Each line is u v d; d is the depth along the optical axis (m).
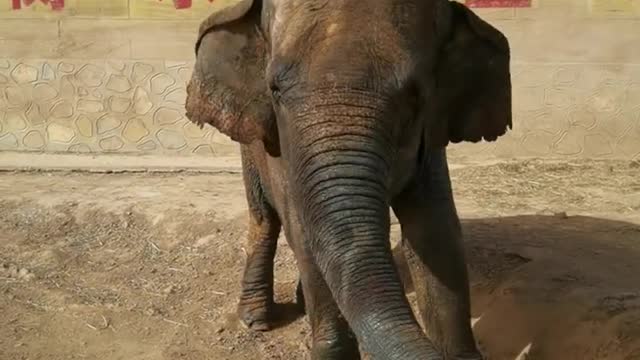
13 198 7.47
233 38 3.90
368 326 2.72
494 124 3.95
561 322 4.70
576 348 4.51
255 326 5.54
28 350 5.34
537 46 9.16
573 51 9.15
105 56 9.53
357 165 2.91
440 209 4.12
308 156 2.96
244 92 3.87
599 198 7.37
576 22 9.10
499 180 8.10
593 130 9.24
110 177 8.48
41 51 9.55
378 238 2.87
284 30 3.21
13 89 9.62
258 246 5.54
